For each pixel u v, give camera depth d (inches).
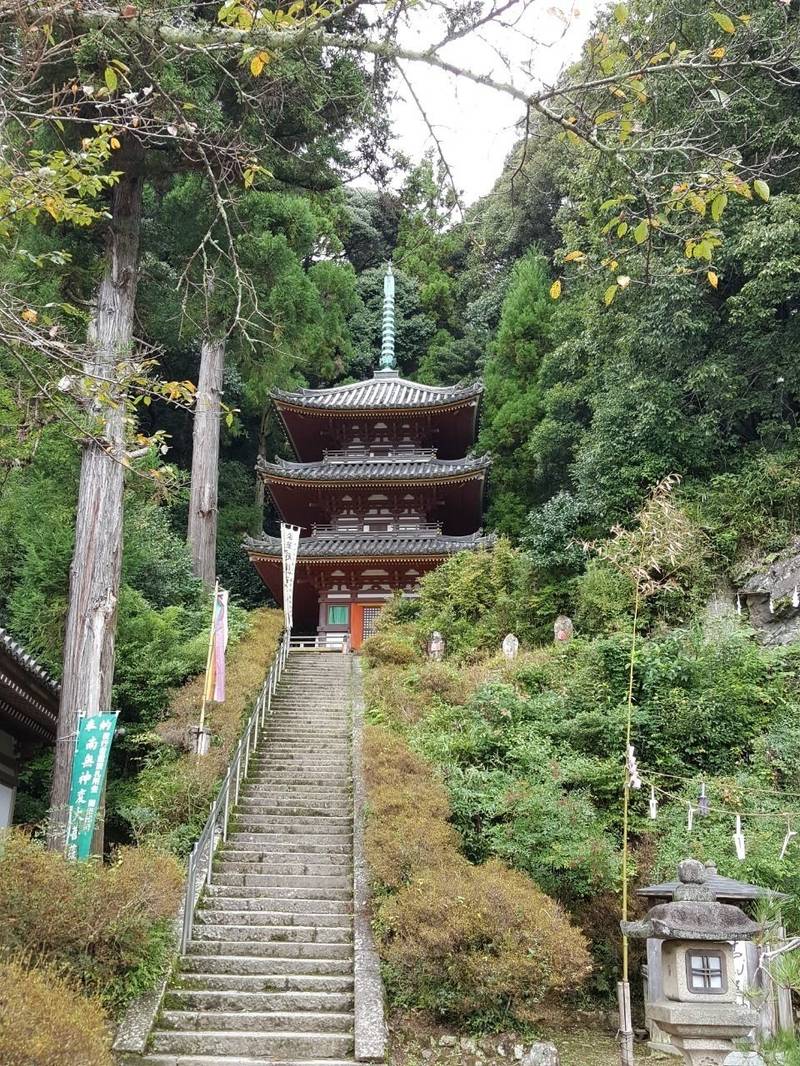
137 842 441.4
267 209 569.9
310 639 1015.0
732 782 421.7
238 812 462.9
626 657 509.7
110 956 276.1
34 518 613.0
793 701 490.0
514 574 788.0
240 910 363.9
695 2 461.7
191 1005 293.4
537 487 1090.7
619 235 188.2
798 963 165.6
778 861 347.6
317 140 457.7
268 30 180.1
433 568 989.2
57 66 355.3
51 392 216.1
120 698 608.7
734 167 199.9
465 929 294.2
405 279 1626.5
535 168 1125.7
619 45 170.7
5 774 453.7
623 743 465.4
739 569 637.3
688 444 702.5
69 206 205.9
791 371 658.2
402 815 386.6
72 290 537.3
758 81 625.3
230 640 732.7
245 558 1243.8
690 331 676.7
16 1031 166.7
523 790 405.7
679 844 372.5
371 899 362.3
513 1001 294.4
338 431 1119.0
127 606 653.9
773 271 617.6
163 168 488.7
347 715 629.9
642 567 322.7
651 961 308.2
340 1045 271.7
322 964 320.8
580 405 969.5
